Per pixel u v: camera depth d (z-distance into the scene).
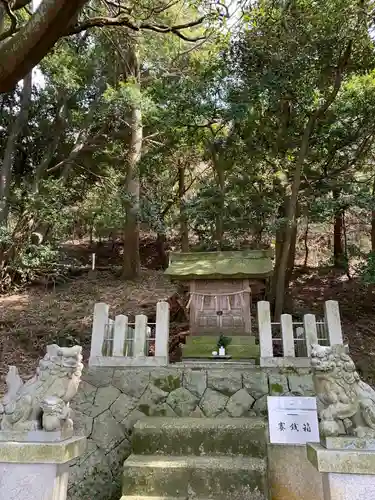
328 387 2.45
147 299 9.26
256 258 5.83
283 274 7.00
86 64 10.50
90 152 11.72
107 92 9.68
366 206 7.19
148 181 12.50
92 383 4.32
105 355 4.77
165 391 4.23
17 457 2.29
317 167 8.42
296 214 8.04
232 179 8.22
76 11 4.04
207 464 3.12
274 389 4.15
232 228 8.12
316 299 8.83
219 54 6.92
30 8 8.64
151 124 10.95
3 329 7.33
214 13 5.83
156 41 8.88
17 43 4.07
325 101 7.12
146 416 4.03
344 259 9.72
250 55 6.44
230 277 5.55
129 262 11.55
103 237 15.41
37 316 7.95
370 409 2.33
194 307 5.61
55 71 9.58
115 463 3.71
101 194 11.46
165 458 3.30
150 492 3.03
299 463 3.46
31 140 11.29
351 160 8.35
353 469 2.16
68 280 11.02
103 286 10.52
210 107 6.97
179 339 6.75
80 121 11.27
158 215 10.45
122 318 4.80
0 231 8.19
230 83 6.72
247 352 5.15
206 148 8.85
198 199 8.20
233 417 3.97
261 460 3.23
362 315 7.79
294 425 3.61
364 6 5.80
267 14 6.00
